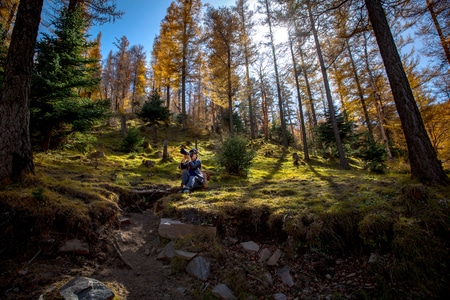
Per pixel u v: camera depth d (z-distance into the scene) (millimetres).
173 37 19938
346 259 3170
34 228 2971
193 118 34906
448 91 11336
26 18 4090
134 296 2572
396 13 6387
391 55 4688
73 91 7223
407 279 2633
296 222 3541
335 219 3504
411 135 4363
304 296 2711
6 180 3520
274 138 27047
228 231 3816
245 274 2973
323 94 23188
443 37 8773
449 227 2951
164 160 9758
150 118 14609
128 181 5996
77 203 3641
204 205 4293
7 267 2570
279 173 9516
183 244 3418
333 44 10852
